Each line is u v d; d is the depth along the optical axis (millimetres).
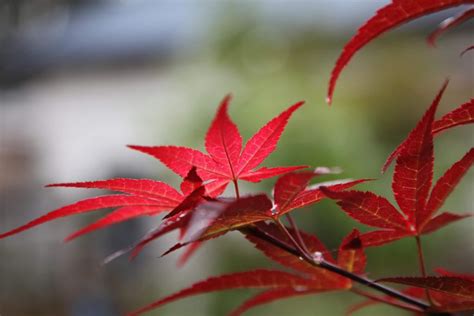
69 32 11664
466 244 4914
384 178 5008
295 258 908
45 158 9008
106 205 828
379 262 4691
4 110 9875
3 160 8500
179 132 6047
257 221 775
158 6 11305
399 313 4289
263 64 6316
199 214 629
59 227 7660
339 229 4633
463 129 5281
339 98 5859
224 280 931
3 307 7316
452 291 774
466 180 4980
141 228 7328
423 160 768
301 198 770
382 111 5930
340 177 4945
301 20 6664
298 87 5852
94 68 10117
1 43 11711
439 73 6332
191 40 7344
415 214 834
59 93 10000
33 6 12352
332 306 4738
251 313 4871
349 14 6887
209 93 6090
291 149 5066
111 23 11555
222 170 771
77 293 7250
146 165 7430
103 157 8758
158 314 5770
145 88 9539
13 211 8094
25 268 7555
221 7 6793
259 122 5484
